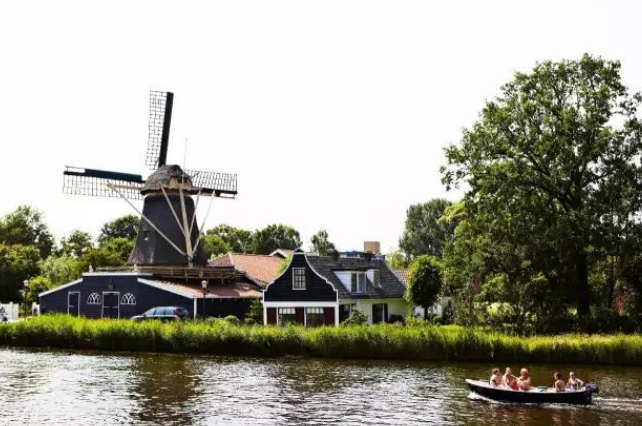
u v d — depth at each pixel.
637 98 55.09
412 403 33.50
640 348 45.38
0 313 75.00
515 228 54.38
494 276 59.56
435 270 63.75
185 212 72.06
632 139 54.94
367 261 71.38
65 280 90.62
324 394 35.94
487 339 47.75
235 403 33.78
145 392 36.78
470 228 58.75
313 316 61.38
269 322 62.25
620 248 53.47
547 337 48.78
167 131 77.31
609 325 52.28
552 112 55.56
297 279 62.09
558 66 56.06
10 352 55.66
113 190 71.38
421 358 48.75
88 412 32.00
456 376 41.56
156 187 71.69
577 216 52.09
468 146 57.38
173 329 54.50
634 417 30.45
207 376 42.06
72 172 71.19
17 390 37.56
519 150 55.44
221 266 73.38
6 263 96.25
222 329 53.28
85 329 57.38
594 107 54.66
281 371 43.94
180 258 70.88
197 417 30.86
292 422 29.81
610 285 59.19
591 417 30.52
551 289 56.69
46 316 60.81
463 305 57.31
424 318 65.44
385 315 69.12
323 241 107.12
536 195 55.06
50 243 133.88
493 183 54.84
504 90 57.66
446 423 29.50
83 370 44.94
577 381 34.12
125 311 65.94
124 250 100.25
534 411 31.69
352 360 49.09
